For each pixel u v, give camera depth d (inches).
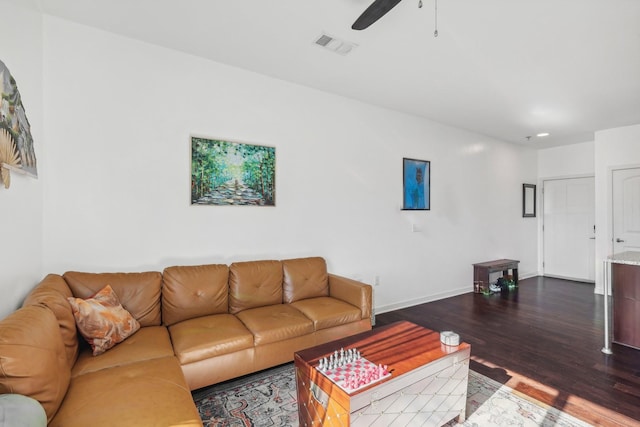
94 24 91.7
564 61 108.8
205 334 84.1
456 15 83.8
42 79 85.9
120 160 97.1
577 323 138.3
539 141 222.4
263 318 96.9
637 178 179.6
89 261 92.9
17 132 69.2
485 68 114.8
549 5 79.5
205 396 82.6
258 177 121.5
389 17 85.1
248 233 119.6
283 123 127.6
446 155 184.2
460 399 72.1
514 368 97.7
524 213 235.0
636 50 101.0
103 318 73.2
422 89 134.9
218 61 112.8
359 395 55.1
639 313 111.3
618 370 96.3
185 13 85.8
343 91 138.2
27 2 77.5
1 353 42.8
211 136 111.8
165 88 104.0
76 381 59.1
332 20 87.8
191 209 108.3
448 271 185.9
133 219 99.0
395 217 162.1
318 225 137.0
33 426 38.7
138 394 54.7
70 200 90.3
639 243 178.2
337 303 113.1
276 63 113.7
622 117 167.9
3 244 65.4
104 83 95.0
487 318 145.6
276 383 89.1
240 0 80.0
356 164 148.5
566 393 84.2
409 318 146.2
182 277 97.3
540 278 237.6
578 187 228.5
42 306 59.8
